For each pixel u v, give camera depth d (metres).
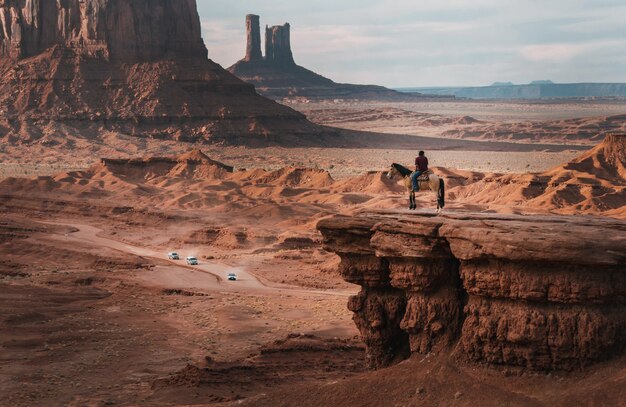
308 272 124.31
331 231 51.12
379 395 44.00
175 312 97.00
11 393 65.00
